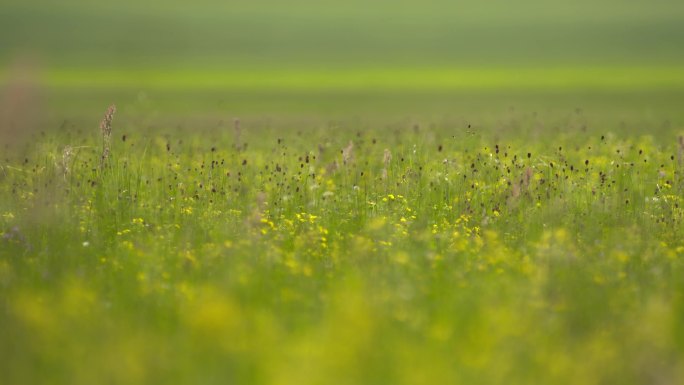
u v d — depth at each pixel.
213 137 88.25
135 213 50.53
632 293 37.84
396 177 58.62
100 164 57.16
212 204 53.06
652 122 135.62
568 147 76.31
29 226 47.50
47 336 31.70
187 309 34.62
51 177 55.31
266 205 53.00
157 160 66.69
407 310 34.56
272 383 27.69
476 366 29.41
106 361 29.72
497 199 53.81
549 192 54.38
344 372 28.38
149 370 29.16
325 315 33.41
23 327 32.94
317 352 29.28
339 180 62.03
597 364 30.77
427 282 38.34
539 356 30.64
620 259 40.78
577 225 48.75
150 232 47.50
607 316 35.38
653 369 30.80
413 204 53.09
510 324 32.44
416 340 31.84
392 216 50.50
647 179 60.44
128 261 41.56
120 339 31.56
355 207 52.53
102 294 37.06
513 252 43.75
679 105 194.12
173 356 30.16
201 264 41.09
